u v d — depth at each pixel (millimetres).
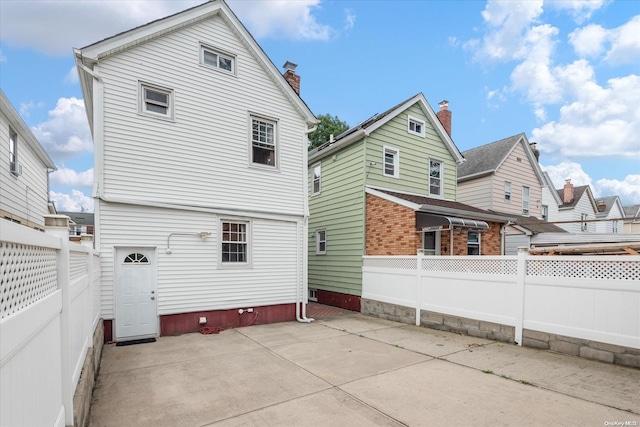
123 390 4281
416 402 3840
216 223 8078
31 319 1794
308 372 4891
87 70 6695
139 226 7137
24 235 1670
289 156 9453
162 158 7469
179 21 7723
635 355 4812
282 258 9023
